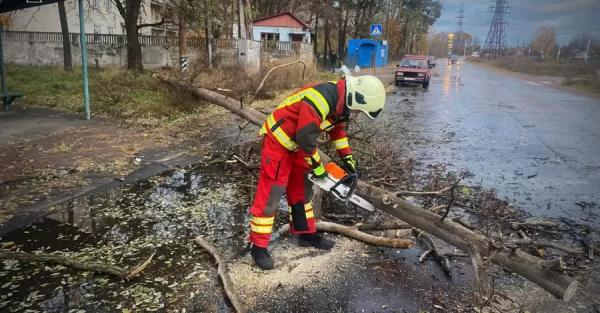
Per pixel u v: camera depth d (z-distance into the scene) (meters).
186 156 6.86
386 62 46.75
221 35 24.75
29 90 12.87
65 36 19.56
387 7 52.72
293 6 36.53
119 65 22.97
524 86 23.11
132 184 5.47
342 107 3.21
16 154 6.47
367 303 3.03
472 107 13.55
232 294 2.99
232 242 3.92
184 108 10.54
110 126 8.70
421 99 15.62
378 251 3.81
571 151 7.69
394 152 6.93
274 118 3.30
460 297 3.14
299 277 3.35
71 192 5.05
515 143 8.30
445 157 7.14
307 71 17.61
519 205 5.04
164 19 16.81
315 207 4.33
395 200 3.76
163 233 4.08
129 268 3.42
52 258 3.40
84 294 3.06
